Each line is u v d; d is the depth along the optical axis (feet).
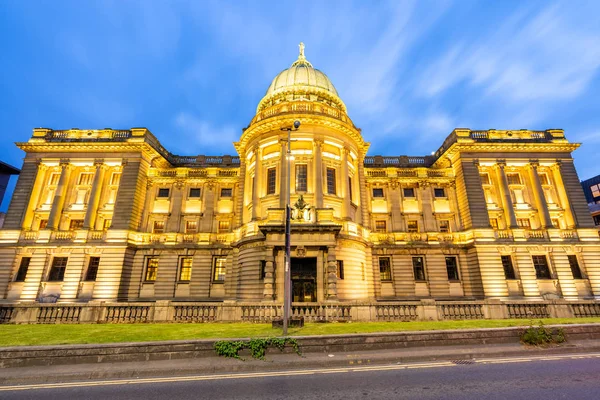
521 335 43.24
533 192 128.06
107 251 114.83
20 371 32.65
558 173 128.77
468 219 124.06
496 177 130.31
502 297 111.04
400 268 125.08
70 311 59.26
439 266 124.06
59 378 31.63
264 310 59.41
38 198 125.70
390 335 40.68
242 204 114.62
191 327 52.08
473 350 38.93
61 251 114.93
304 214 89.56
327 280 83.56
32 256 114.42
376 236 129.08
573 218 122.52
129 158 127.65
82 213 124.06
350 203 107.65
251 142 113.91
